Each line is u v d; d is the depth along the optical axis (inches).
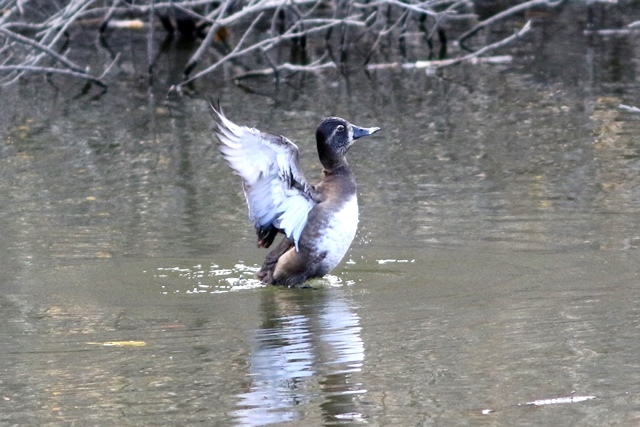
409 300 392.5
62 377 328.8
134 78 900.6
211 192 554.6
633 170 569.3
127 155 642.8
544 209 503.2
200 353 345.7
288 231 417.7
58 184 577.3
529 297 388.5
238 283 422.3
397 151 634.8
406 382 317.4
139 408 304.8
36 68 828.6
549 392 306.7
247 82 875.4
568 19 1077.8
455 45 986.1
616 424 285.7
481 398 304.8
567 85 805.2
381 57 958.4
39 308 392.5
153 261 446.9
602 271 413.7
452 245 456.4
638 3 1106.1
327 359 337.7
